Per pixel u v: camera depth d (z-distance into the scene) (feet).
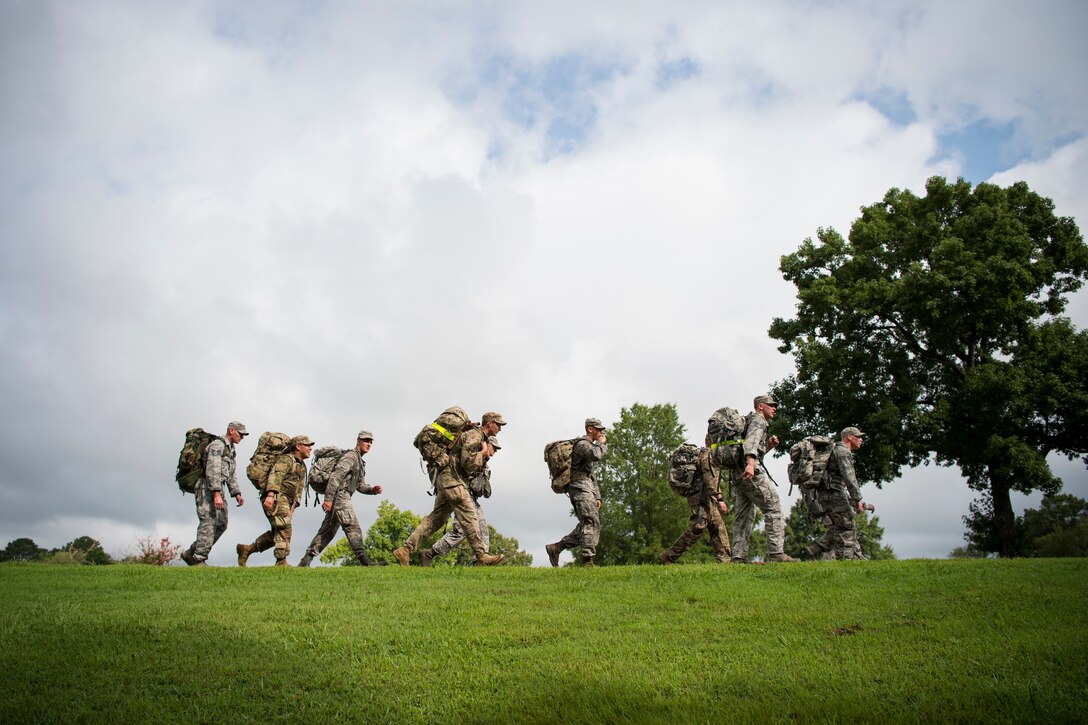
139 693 22.62
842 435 53.47
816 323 117.70
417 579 40.81
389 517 164.66
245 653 26.14
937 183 115.03
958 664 23.21
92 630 28.50
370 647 26.94
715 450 48.85
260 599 35.09
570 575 41.32
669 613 31.63
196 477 50.90
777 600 33.42
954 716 19.25
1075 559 43.09
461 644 27.27
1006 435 101.30
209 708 21.66
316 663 25.20
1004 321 104.37
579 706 21.04
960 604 31.17
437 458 48.26
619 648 26.32
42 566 46.47
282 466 50.88
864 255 116.16
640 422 172.35
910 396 108.47
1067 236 110.52
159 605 33.45
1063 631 26.37
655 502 164.04
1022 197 113.09
